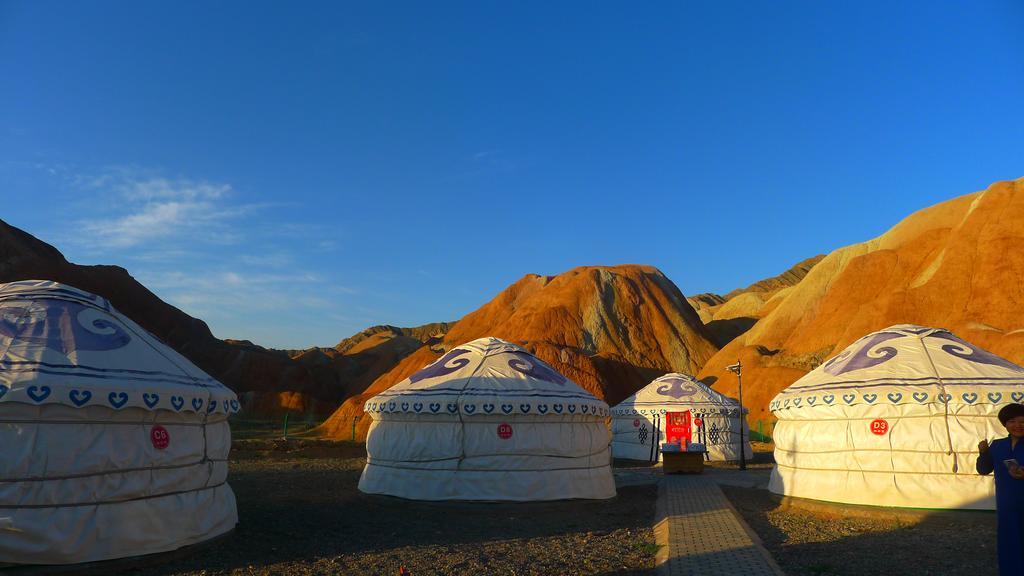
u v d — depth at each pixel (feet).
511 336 198.39
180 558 24.57
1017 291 128.98
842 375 37.37
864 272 167.84
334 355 263.90
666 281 230.07
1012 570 14.96
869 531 29.53
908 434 33.73
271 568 23.16
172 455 24.67
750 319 249.75
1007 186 152.35
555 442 38.40
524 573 22.50
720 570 21.59
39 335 23.77
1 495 20.79
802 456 37.65
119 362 24.32
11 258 171.42
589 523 32.91
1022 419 15.34
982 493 31.73
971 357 35.76
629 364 172.04
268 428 129.29
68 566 21.62
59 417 22.02
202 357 204.54
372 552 25.76
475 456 37.63
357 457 79.15
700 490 45.52
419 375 42.32
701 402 78.18
